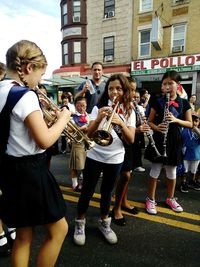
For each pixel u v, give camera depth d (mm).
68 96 6840
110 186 2361
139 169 4820
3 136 1306
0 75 2172
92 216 2941
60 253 2229
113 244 2369
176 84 2812
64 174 4629
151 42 12500
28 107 1234
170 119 2711
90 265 2080
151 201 3039
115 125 2182
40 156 1393
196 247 2346
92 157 2312
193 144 3711
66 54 16906
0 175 1371
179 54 12828
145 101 5551
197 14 12070
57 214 1436
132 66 13734
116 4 14336
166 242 2420
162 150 2822
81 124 3875
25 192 1319
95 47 15508
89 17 15477
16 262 1463
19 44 1290
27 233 1466
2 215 1389
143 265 2088
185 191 3742
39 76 1351
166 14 12914
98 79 4340
